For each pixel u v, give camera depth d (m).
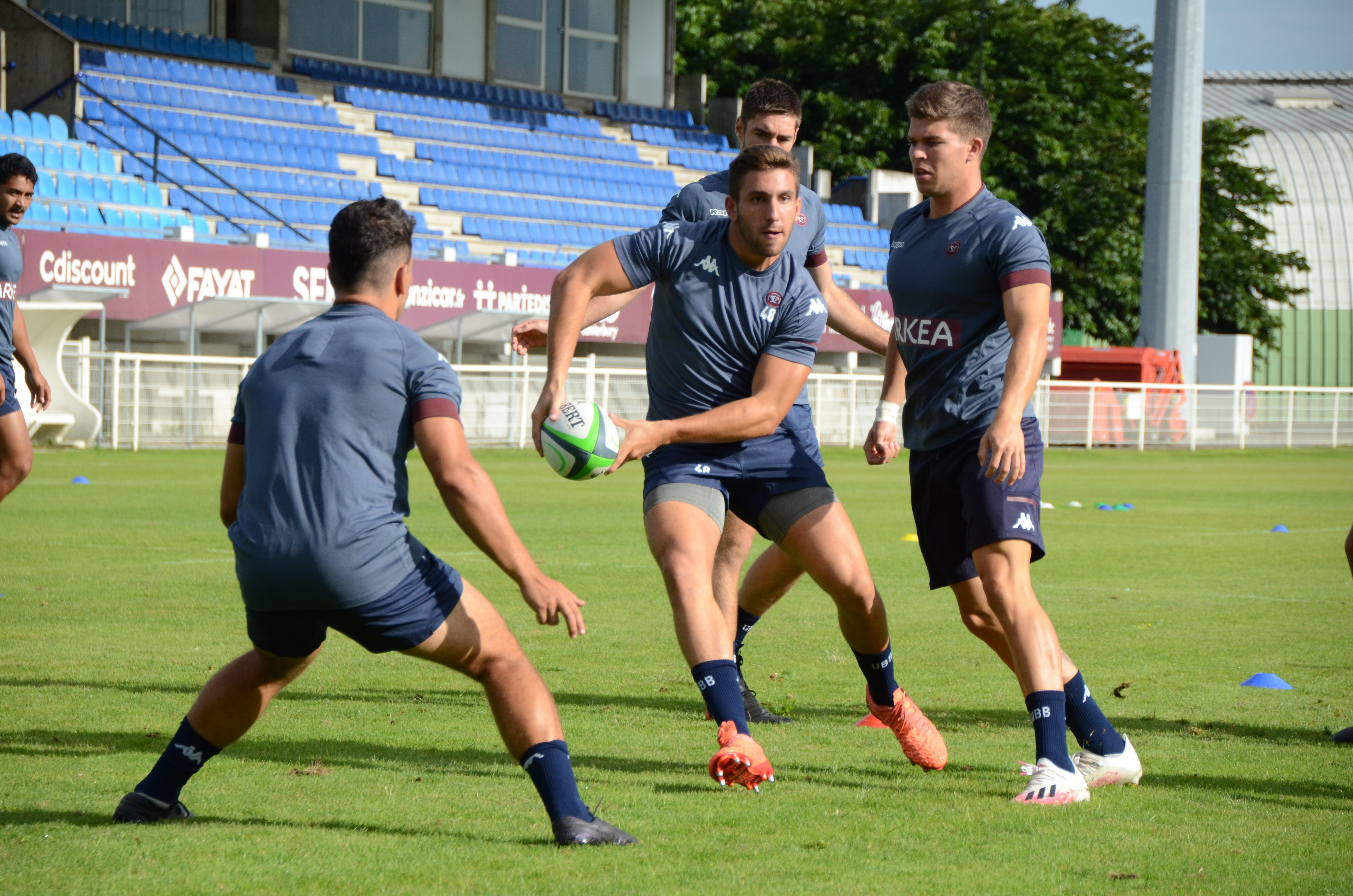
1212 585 27.69
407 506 9.77
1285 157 176.38
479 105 95.06
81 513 37.03
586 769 12.78
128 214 68.44
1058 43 132.75
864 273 98.62
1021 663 12.03
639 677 17.70
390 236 9.88
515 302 72.88
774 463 12.73
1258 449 100.00
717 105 113.38
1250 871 9.62
